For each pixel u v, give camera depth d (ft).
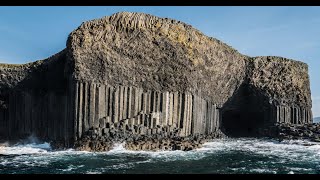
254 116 209.67
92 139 140.05
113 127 144.56
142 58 160.97
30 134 160.86
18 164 110.22
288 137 173.17
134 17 164.45
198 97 173.06
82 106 143.84
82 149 137.18
